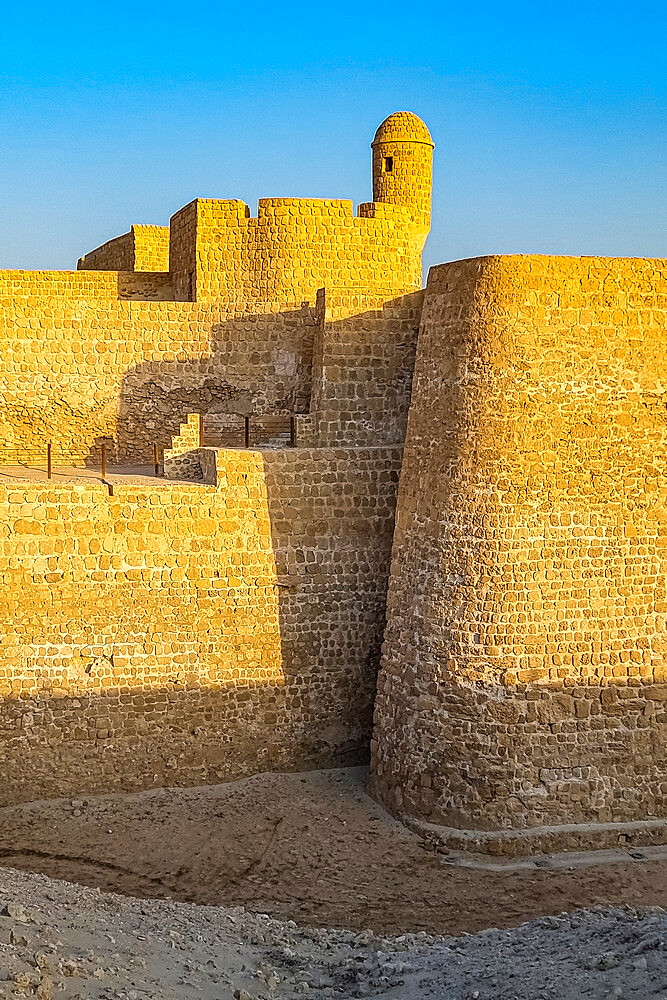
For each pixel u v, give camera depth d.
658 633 17.27
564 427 17.06
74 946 11.37
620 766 16.95
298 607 19.00
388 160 26.30
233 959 12.15
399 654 17.84
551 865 16.09
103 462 19.47
